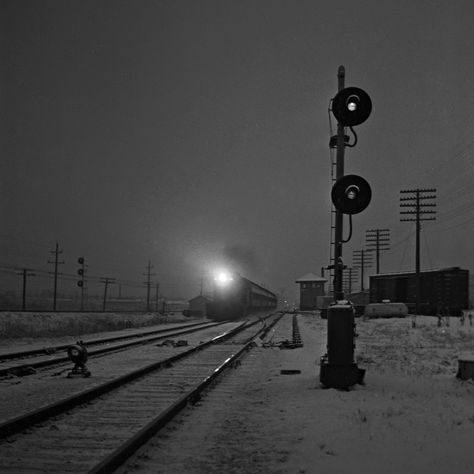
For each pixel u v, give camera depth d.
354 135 11.48
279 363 16.06
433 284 54.69
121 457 5.53
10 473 5.41
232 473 5.37
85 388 11.15
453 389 10.23
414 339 26.34
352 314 10.45
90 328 36.19
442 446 6.11
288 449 6.19
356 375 10.31
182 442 6.57
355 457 5.78
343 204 10.96
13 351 20.12
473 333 29.73
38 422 7.57
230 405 9.13
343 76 11.85
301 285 110.94
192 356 18.28
